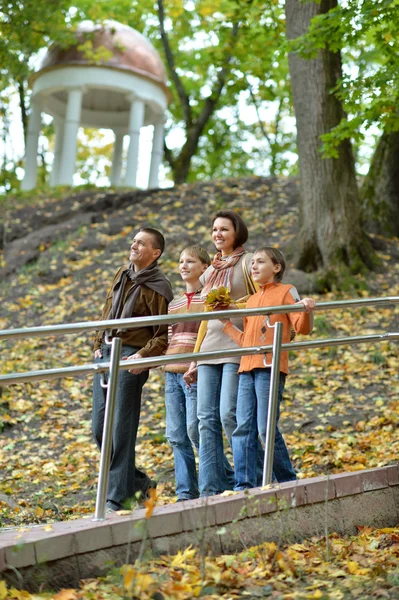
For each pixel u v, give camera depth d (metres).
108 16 25.47
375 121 10.43
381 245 15.38
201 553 3.94
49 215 19.33
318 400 10.00
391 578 3.88
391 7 9.34
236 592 3.80
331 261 14.09
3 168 29.39
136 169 24.30
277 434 5.32
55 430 9.70
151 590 3.60
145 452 8.72
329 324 12.52
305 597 3.70
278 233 16.12
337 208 14.35
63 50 24.48
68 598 3.51
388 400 9.85
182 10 24.05
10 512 6.40
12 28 19.23
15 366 11.77
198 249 6.09
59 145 27.09
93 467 8.30
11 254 17.23
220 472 5.49
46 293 14.96
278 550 4.26
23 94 30.34
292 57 14.55
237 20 16.70
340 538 4.79
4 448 9.15
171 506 4.41
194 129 25.31
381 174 16.45
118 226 17.52
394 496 5.30
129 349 5.45
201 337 5.65
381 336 5.98
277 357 5.12
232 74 20.22
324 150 11.21
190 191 19.25
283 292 5.45
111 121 27.38
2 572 3.56
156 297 5.52
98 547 3.93
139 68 24.48
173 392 5.97
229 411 5.44
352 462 7.82
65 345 12.59
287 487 4.73
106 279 15.09
